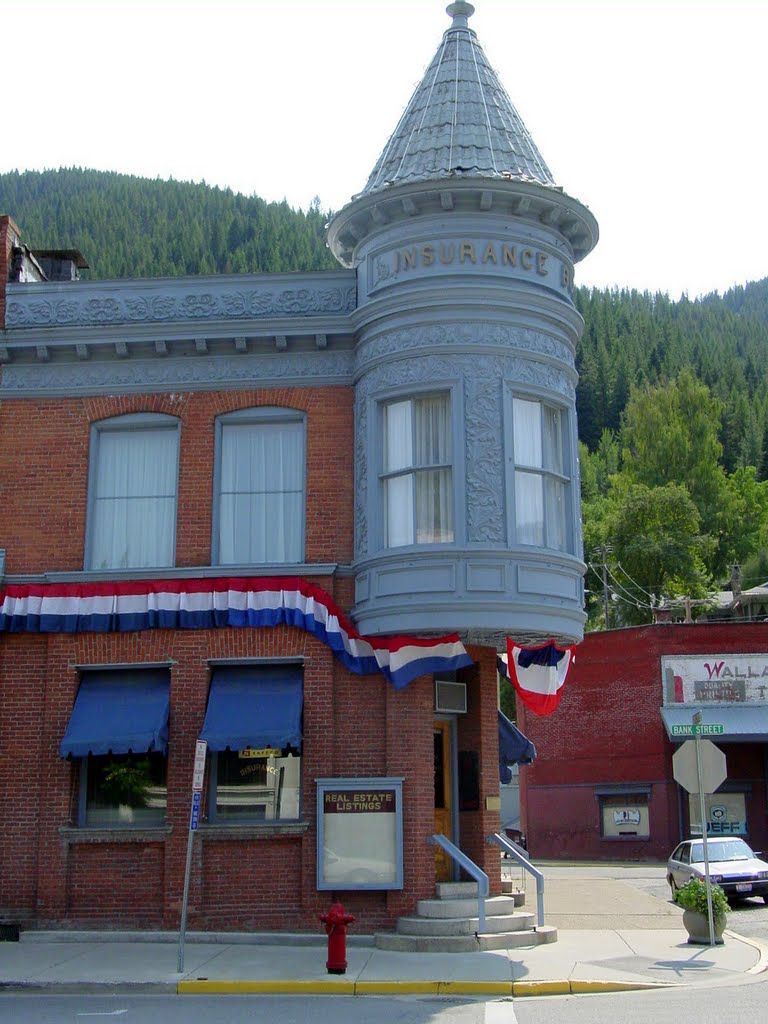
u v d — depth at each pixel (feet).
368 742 56.65
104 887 55.88
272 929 54.65
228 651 57.93
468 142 60.29
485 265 57.62
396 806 55.06
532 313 58.13
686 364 424.87
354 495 59.21
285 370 61.16
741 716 134.92
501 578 54.54
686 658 139.03
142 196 641.40
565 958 50.90
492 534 54.95
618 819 142.20
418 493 56.44
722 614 222.28
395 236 58.95
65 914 55.57
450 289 57.06
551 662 59.16
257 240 578.66
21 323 62.69
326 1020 37.58
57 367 62.39
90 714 57.11
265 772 57.52
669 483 238.68
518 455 57.47
